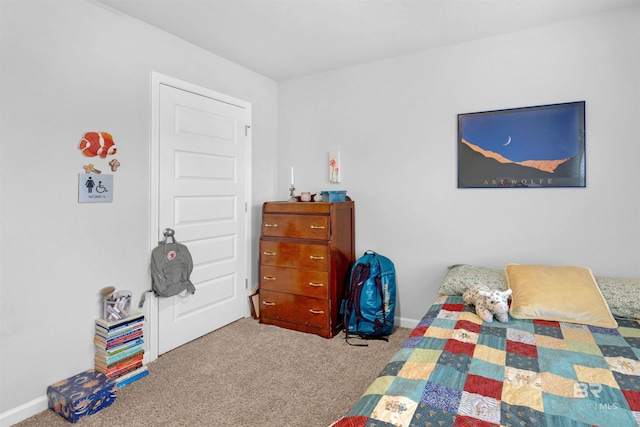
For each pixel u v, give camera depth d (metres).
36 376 1.93
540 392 1.24
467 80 2.79
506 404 1.17
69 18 2.02
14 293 1.84
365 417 1.11
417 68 2.98
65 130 2.02
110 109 2.23
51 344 1.99
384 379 1.35
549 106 2.50
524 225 2.62
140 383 2.19
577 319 1.89
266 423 1.81
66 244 2.04
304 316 2.99
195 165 2.82
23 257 1.87
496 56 2.67
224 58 3.07
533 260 2.60
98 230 2.19
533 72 2.55
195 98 2.81
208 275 2.96
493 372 1.38
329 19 2.41
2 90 1.77
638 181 2.27
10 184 1.81
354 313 2.91
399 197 3.10
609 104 2.33
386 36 2.68
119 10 2.27
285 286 3.08
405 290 3.10
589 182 2.40
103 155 2.20
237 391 2.10
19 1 1.82
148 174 2.48
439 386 1.28
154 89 2.50
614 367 1.42
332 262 2.89
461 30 2.59
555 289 2.02
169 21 2.42
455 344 1.63
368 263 2.96
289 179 3.68
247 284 3.38
